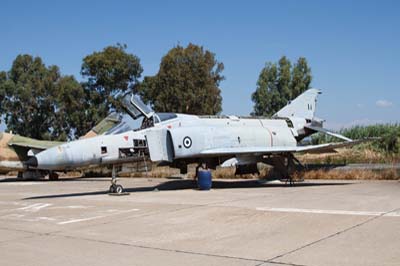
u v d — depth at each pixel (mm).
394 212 8664
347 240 6254
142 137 14883
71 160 13352
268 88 58000
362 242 6113
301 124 19734
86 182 22109
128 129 14828
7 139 24469
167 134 15086
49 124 47562
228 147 16156
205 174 15047
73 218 9016
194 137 15359
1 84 45531
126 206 10711
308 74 57438
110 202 11711
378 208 9289
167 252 5887
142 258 5605
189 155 15227
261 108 57688
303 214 8664
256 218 8352
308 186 15828
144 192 14656
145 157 15023
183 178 23344
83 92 45500
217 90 43531
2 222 8805
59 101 45375
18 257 5801
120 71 45844
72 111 45562
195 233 7094
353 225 7352
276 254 5602
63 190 16766
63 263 5453
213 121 16625
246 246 6078
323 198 11477
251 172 17469
